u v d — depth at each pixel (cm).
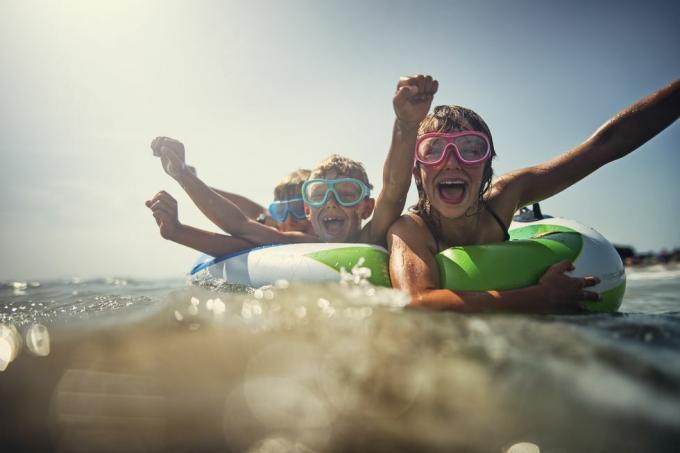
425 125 75
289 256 77
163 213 97
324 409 27
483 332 39
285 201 118
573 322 45
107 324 47
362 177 107
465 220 73
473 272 62
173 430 25
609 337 38
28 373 33
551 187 77
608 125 76
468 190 71
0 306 76
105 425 26
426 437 24
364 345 36
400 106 64
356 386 29
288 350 35
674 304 95
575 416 26
